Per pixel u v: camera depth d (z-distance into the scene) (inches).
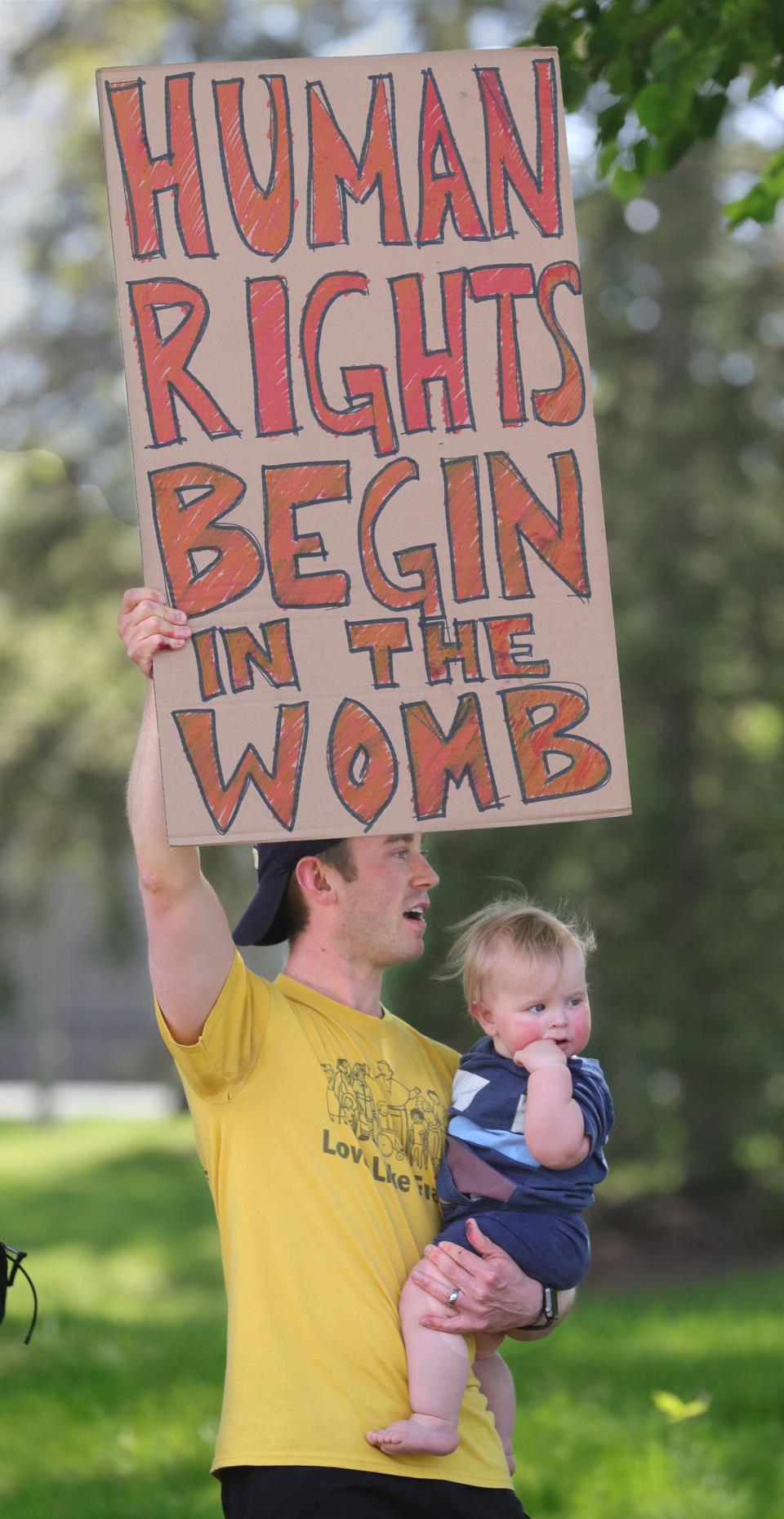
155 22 2647.6
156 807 439.8
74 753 2768.2
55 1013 4347.9
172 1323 1376.7
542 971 488.1
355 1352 429.4
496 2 2356.1
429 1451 423.2
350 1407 423.8
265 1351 427.5
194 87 460.8
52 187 2726.4
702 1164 2281.0
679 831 2209.6
